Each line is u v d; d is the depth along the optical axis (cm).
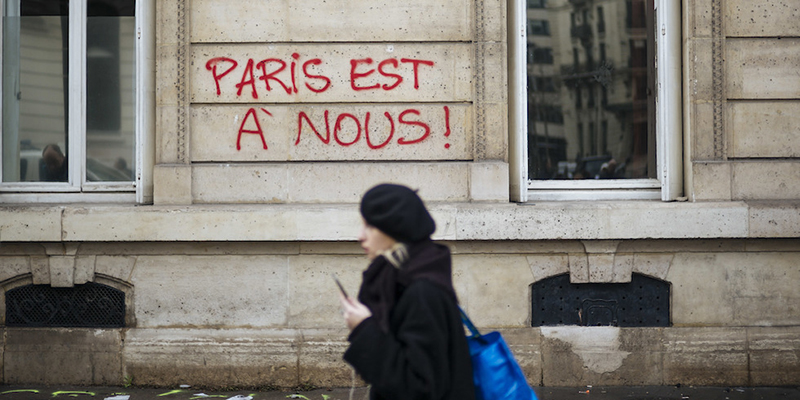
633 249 588
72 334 594
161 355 586
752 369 581
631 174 638
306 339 585
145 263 596
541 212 575
